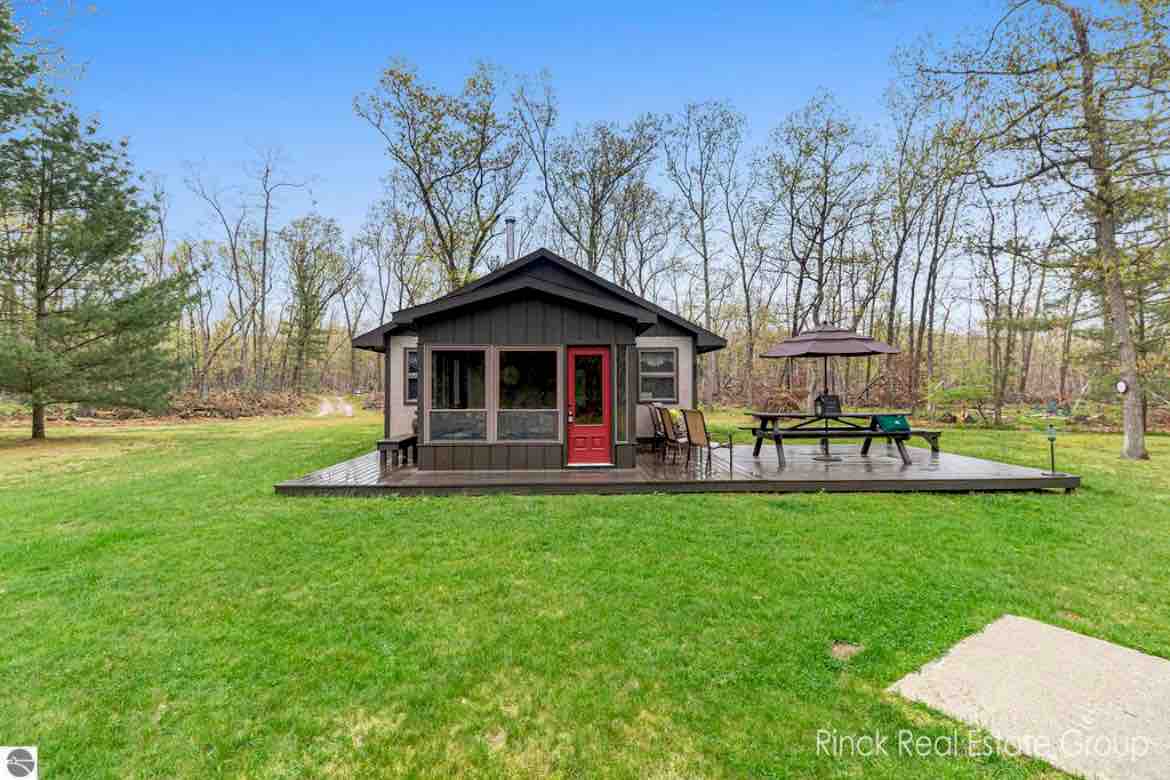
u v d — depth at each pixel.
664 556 4.57
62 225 13.30
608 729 2.43
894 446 10.65
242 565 4.40
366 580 4.09
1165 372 14.09
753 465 8.11
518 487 6.77
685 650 3.07
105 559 4.55
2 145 12.68
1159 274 10.80
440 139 18.41
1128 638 3.21
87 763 2.23
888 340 20.59
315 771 2.19
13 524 5.60
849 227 20.39
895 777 2.11
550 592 3.86
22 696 2.67
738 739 2.36
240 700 2.64
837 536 5.08
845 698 2.63
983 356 29.34
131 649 3.11
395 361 12.05
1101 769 2.11
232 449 11.97
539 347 7.70
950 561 4.46
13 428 18.27
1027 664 2.91
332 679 2.82
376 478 7.14
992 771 2.13
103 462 10.09
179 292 14.87
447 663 2.96
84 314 13.21
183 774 2.18
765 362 30.14
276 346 38.12
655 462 8.43
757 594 3.82
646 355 11.69
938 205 18.98
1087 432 16.61
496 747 2.33
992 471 7.46
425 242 21.22
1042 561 4.48
